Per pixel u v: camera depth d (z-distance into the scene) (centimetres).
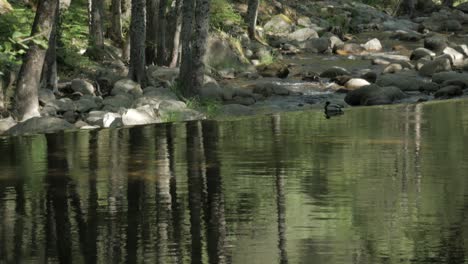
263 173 1044
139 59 2561
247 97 2444
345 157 1153
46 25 1873
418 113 1747
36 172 1098
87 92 2398
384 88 2388
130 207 868
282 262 665
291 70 3362
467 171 1024
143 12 2550
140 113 1844
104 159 1199
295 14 5044
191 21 2395
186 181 1002
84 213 845
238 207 857
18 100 1955
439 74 2798
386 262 661
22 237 758
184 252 698
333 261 666
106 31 3541
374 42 4231
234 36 3922
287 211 834
